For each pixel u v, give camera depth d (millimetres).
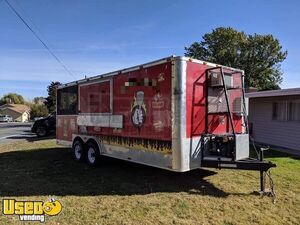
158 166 6465
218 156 6379
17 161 9758
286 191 6234
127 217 4910
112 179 7219
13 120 78312
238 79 7328
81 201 5668
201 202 5574
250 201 5637
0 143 16188
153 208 5285
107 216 4953
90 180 7148
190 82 6215
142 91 6863
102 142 8328
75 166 8773
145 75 6793
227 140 6242
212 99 6699
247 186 6559
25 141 16812
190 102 6207
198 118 6379
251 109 16188
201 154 6418
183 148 6051
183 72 6066
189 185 6652
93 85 8664
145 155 6805
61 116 10516
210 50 47594
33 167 8719
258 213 5066
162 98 6355
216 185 6637
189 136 6180
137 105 7012
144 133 6816
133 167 8539
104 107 8195
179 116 6020
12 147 13570
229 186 6551
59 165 8969
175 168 6074
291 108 13281
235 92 7289
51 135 20656
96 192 6219
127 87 7316
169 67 6219
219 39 46375
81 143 9359
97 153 8516
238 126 7387
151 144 6633
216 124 6805
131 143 7211
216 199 5738
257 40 46312
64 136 10359
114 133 7812
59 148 12867
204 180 7043
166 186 6590
